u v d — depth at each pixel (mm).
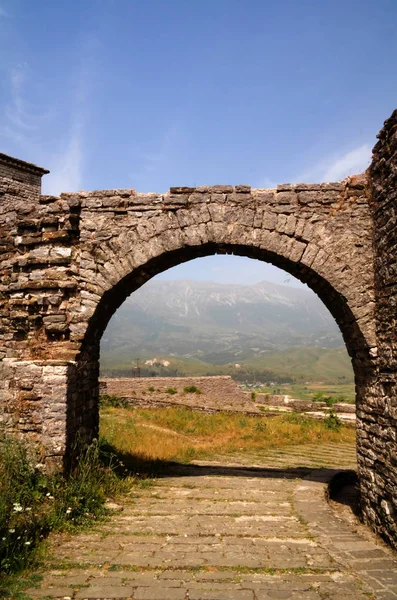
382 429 6242
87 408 8531
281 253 7715
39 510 6141
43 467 7148
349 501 8297
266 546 5516
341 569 4797
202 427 16906
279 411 22141
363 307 7141
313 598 4090
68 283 8125
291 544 5609
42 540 5406
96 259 8141
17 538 4898
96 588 4230
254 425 17406
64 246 8359
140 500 7637
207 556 5117
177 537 5793
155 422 17922
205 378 25859
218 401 25172
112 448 10711
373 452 6539
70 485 6906
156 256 8016
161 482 8938
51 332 8125
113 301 8867
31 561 4770
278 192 7887
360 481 7031
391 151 6363
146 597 4062
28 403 7504
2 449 7281
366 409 6914
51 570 4660
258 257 8609
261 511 7094
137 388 25062
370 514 6484
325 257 7539
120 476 8820
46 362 7547
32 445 7348
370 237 7457
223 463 11195
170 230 8023
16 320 8305
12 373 7613
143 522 6418
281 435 15484
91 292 8102
